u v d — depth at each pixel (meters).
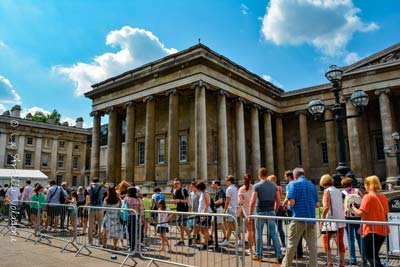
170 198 28.03
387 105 29.95
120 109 38.66
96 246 10.72
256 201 10.30
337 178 14.51
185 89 31.62
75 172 68.75
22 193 20.05
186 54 30.91
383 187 29.62
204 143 28.06
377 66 30.64
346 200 9.59
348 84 32.19
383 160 36.06
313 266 7.28
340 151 14.95
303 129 39.22
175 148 29.88
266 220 9.31
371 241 7.31
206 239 8.61
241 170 32.41
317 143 41.56
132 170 34.09
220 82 31.36
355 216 9.25
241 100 33.94
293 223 7.57
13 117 60.06
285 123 44.12
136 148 38.56
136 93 34.88
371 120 37.38
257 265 8.77
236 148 33.28
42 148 63.78
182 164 33.38
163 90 32.09
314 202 8.40
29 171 47.38
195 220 8.86
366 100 14.91
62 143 67.56
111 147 37.34
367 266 8.62
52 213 14.10
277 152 40.16
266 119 38.72
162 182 32.72
